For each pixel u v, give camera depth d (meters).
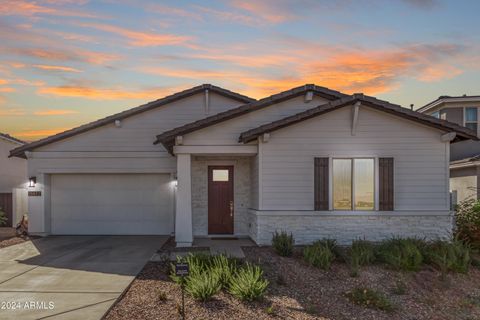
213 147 12.30
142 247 12.16
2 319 6.00
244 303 7.07
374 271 9.50
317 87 12.75
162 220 15.09
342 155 11.80
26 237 14.37
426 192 11.82
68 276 8.57
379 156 11.80
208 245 12.15
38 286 7.80
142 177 15.13
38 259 10.39
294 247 11.35
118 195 15.09
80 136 14.86
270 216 11.70
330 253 9.79
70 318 6.05
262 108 12.64
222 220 14.18
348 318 7.10
